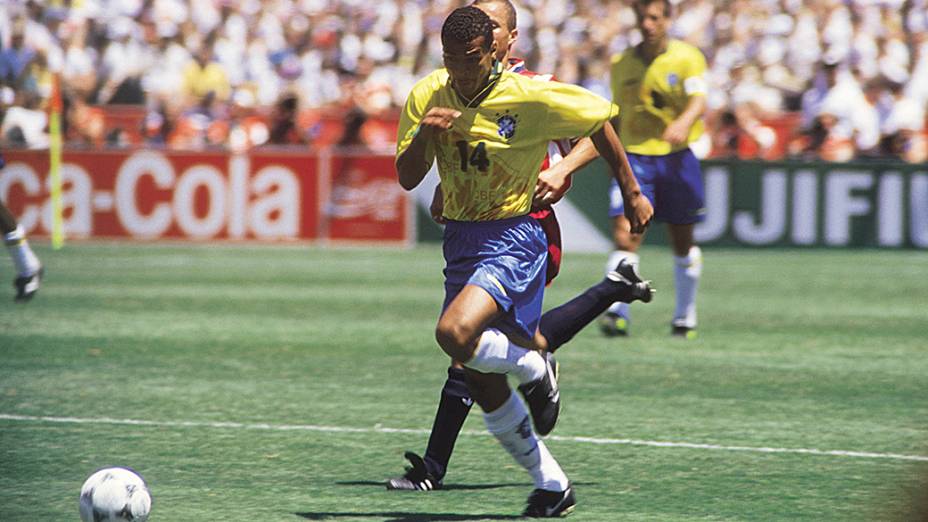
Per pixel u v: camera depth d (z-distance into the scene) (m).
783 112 81.81
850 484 20.38
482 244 18.20
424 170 18.06
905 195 65.25
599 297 20.33
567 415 26.11
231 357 33.31
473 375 17.86
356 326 39.50
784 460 22.12
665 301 47.69
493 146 18.00
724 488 20.12
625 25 93.69
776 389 29.41
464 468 21.48
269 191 65.62
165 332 37.69
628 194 19.00
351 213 65.94
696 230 65.50
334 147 70.38
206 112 79.19
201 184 65.44
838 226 65.44
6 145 68.19
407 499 19.34
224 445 22.92
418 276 53.97
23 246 40.22
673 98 36.66
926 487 11.15
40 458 21.70
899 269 58.88
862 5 93.00
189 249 64.06
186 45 85.00
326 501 19.17
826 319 42.56
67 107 74.12
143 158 65.31
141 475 20.61
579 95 18.08
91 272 53.88
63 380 29.59
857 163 65.31
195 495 19.42
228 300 45.56
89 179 65.38
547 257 20.39
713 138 77.25
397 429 24.50
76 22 84.75
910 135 74.06
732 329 40.09
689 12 93.56
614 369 32.12
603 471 21.25
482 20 17.56
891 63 86.06
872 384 30.17
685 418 25.89
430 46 91.81
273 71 87.50
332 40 90.12
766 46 91.19
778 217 65.38
